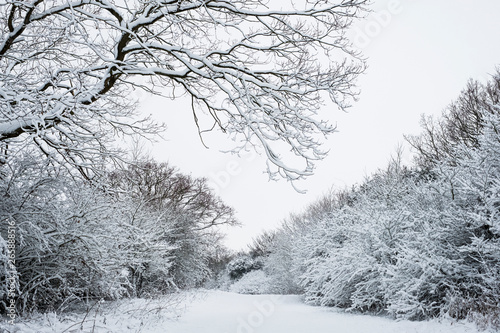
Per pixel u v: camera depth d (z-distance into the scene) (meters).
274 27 7.23
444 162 10.60
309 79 6.96
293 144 6.39
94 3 6.24
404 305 8.48
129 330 7.12
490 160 8.81
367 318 9.59
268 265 26.36
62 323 6.75
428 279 8.60
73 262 8.25
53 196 7.58
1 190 7.10
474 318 6.78
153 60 7.98
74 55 7.89
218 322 9.09
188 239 22.31
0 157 6.71
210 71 7.12
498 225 7.67
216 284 38.44
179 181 29.59
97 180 8.14
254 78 7.16
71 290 8.66
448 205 9.73
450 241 9.10
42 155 7.35
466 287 8.08
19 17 7.42
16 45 7.48
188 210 26.75
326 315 10.59
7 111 5.39
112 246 8.98
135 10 7.08
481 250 7.88
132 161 8.38
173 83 8.45
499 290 7.41
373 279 10.45
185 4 6.58
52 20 7.06
